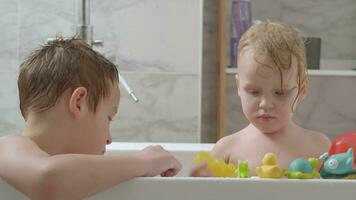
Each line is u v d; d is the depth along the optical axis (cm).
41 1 166
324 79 197
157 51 166
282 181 61
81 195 60
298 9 193
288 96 96
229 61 187
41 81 73
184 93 167
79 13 146
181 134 169
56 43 80
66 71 73
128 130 168
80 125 73
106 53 159
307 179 62
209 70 189
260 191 61
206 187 61
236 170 83
